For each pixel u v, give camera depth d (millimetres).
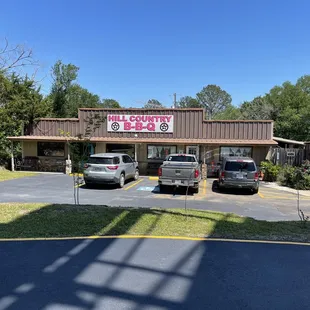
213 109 76875
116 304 3123
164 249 4867
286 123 38719
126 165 14445
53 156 21625
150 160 20812
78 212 7176
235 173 12562
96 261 4305
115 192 12281
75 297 3256
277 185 15828
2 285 3527
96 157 13102
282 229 6234
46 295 3293
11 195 10945
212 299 3270
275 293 3443
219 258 4523
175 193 12344
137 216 6848
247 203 10492
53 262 4250
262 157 19672
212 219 6898
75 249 4797
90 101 47781
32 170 20750
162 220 6574
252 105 48000
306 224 6809
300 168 15344
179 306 3107
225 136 19719
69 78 38688
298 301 3271
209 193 12688
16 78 22906
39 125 21797
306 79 48094
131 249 4836
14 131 21406
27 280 3664
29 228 5859
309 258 4605
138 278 3760
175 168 12062
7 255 4508
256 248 5027
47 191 12078
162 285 3580
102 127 20812
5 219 6469
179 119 20156
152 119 20312
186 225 6277
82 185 14086
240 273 3986
